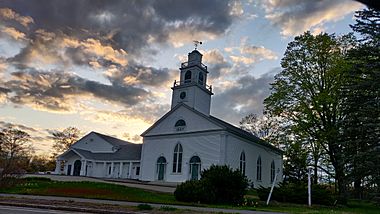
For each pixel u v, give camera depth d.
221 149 34.56
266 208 16.77
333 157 28.77
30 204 14.01
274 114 32.72
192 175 35.78
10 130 48.88
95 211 12.37
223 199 18.67
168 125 39.75
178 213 12.00
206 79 42.59
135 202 16.42
